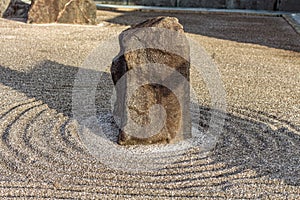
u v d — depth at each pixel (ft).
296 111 17.40
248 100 18.61
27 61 23.75
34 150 13.14
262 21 44.65
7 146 13.41
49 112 16.20
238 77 22.50
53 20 36.86
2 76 20.67
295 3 51.29
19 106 16.66
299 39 34.53
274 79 22.50
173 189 11.31
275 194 11.13
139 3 53.72
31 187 11.22
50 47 27.48
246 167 12.46
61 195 10.92
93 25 37.19
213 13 49.78
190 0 53.21
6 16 39.19
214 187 11.43
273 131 15.02
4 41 28.73
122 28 36.09
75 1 36.65
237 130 15.06
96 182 11.55
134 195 11.01
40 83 19.89
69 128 14.71
